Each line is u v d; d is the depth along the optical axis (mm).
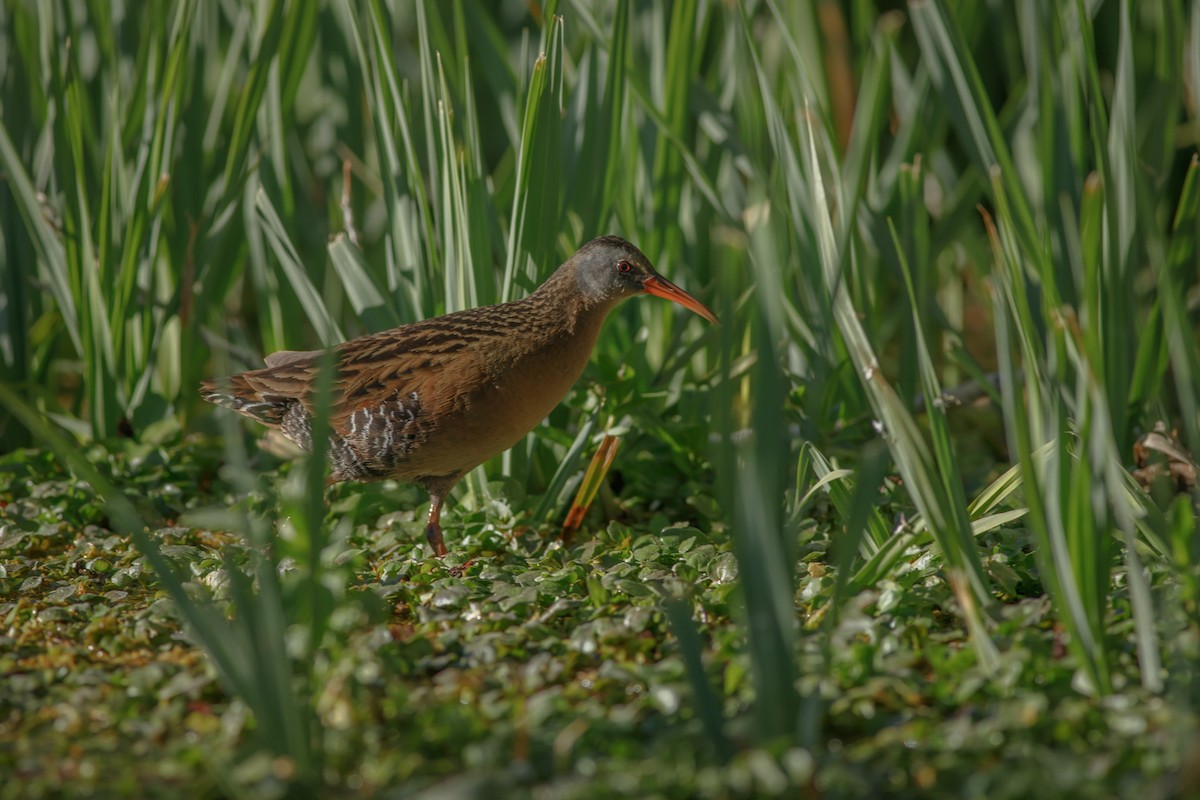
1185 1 13016
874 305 12336
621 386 9844
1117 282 8812
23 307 11125
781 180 10148
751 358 10070
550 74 9312
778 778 5262
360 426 8906
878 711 6199
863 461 5996
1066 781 5285
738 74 10883
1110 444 6309
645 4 11633
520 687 6414
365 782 5617
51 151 11078
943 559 7715
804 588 7641
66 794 5562
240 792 5402
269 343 11406
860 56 12789
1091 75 8828
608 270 9312
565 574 8039
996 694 6152
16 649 7340
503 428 9070
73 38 10508
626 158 11023
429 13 10656
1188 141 13148
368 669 6371
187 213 10953
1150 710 5895
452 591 7676
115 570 8625
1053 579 6316
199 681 6445
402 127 9680
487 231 9766
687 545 8641
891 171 11836
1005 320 8156
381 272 13789
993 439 11023
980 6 12750
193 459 10727
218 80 12883
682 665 6488
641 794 5320
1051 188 10273
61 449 5922
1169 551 7090
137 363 11062
